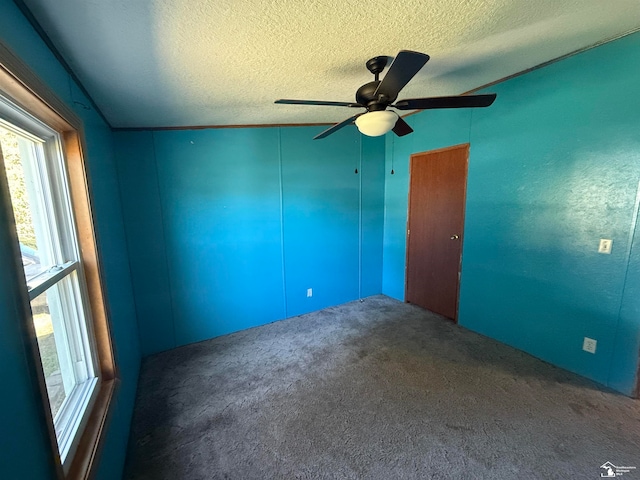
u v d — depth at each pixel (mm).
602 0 1398
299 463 1608
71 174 1449
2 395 662
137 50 1431
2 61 748
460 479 1487
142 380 2404
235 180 3090
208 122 2801
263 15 1254
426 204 3545
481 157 2850
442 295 3482
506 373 2346
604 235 2072
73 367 1446
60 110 1202
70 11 1091
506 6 1364
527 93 2406
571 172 2203
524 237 2561
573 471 1507
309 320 3500
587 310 2205
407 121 3648
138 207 2705
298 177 3434
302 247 3578
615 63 1911
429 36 1581
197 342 3055
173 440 1783
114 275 2012
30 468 756
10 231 743
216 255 3082
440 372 2389
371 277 4254
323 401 2092
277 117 2908
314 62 1739
